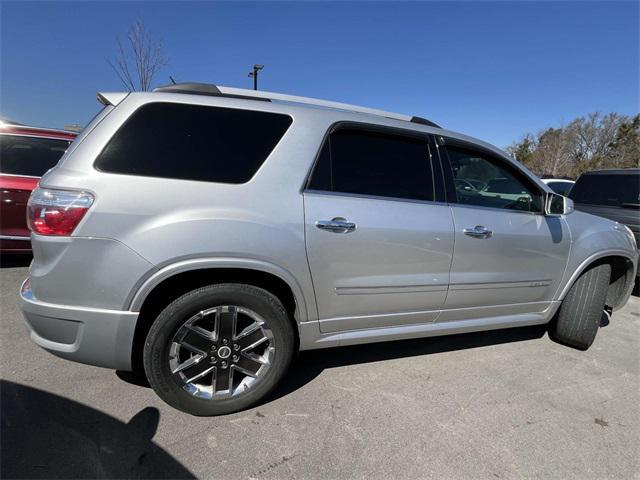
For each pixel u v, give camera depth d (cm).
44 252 191
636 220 503
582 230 334
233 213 207
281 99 248
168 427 216
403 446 214
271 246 214
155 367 206
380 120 262
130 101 209
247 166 218
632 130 4334
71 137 505
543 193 312
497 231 286
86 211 188
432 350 333
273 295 224
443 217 267
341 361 304
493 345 351
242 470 191
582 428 240
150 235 194
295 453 204
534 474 201
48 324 196
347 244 236
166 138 208
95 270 190
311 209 226
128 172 197
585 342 344
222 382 225
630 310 479
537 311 330
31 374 259
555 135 5028
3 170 453
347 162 245
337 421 231
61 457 190
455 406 254
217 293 210
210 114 221
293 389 262
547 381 294
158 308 212
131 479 181
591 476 202
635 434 238
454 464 204
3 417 216
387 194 253
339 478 190
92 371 266
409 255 255
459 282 278
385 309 260
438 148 278
